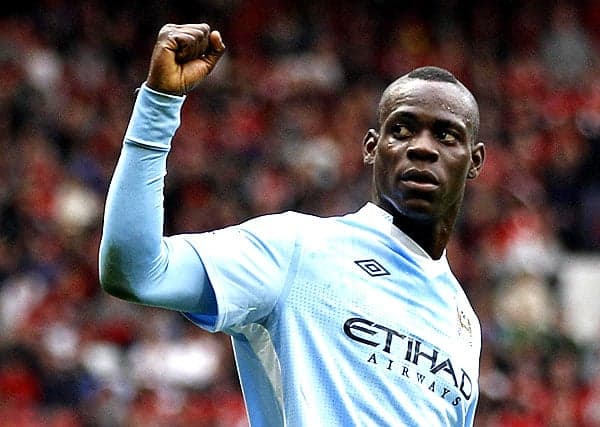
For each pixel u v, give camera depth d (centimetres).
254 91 6781
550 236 6053
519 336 4847
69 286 4678
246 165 5934
